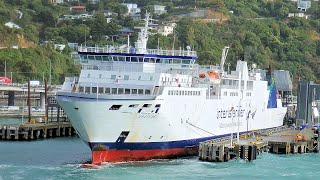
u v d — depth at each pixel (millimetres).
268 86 174625
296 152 142500
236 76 151500
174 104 121312
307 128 148500
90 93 117750
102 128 114188
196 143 132000
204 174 114438
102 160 117500
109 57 125250
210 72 138500
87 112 112625
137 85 119688
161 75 119875
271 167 124188
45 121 178000
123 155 118750
